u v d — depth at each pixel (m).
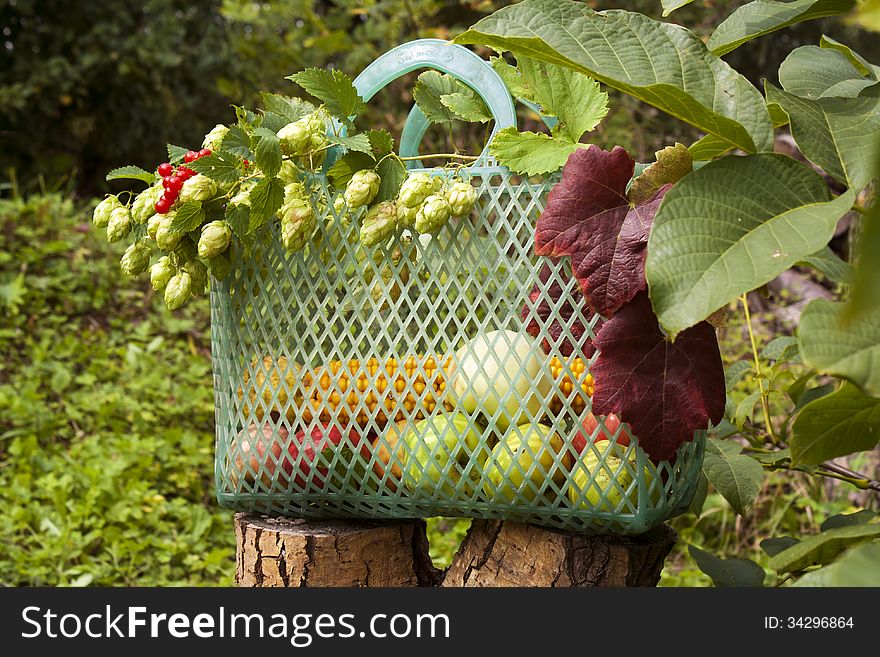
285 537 1.14
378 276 1.01
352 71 4.93
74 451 3.07
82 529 2.75
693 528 2.88
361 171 1.00
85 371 3.55
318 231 1.04
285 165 1.03
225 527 2.92
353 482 1.07
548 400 0.98
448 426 0.99
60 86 5.75
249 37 5.92
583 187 0.93
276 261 1.07
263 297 1.08
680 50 0.86
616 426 0.99
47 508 2.76
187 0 6.19
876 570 0.62
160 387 3.49
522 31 0.83
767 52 4.59
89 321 3.91
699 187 0.76
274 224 1.07
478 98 1.10
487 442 1.03
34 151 5.98
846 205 0.74
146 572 2.63
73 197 5.17
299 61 5.60
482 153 1.02
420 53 1.06
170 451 3.20
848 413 0.77
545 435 0.98
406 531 1.19
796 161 0.78
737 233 0.74
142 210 1.09
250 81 6.02
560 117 1.00
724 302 0.70
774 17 0.99
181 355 3.76
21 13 5.75
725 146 0.92
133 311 4.02
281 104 1.11
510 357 0.99
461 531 2.83
